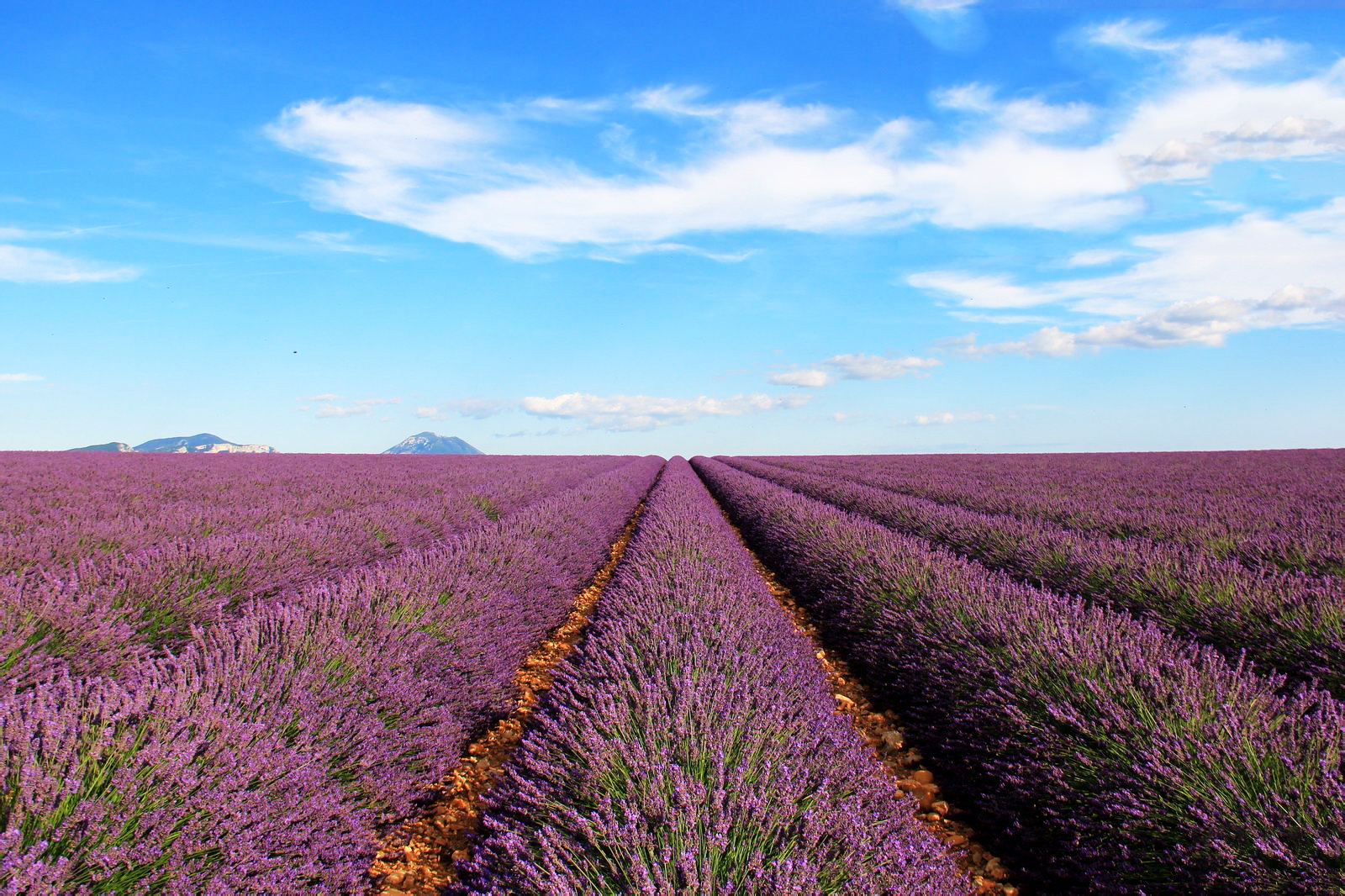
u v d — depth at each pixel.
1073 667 3.29
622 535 12.10
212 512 8.54
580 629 6.07
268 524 8.14
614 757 2.45
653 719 2.74
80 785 1.88
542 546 6.96
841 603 5.77
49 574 4.42
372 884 2.48
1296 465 19.94
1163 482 14.84
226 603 4.59
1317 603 4.16
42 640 3.43
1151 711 2.89
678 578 5.23
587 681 3.44
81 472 14.89
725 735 2.57
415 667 3.52
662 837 2.03
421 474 18.80
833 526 8.07
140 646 3.66
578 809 2.32
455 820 2.96
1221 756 2.49
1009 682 3.31
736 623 4.30
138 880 1.81
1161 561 5.47
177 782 2.06
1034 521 8.70
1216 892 2.11
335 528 7.58
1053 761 2.87
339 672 3.07
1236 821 2.19
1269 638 4.14
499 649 4.30
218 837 2.01
